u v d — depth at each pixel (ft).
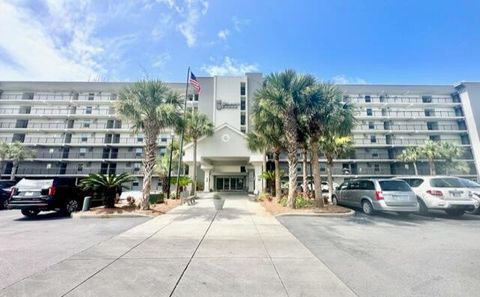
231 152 67.97
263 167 66.28
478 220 28.17
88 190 35.91
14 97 123.54
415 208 29.32
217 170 100.22
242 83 119.03
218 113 113.19
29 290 10.07
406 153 111.75
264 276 11.75
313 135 39.34
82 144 117.60
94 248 16.52
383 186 31.09
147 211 32.89
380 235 20.71
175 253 15.40
